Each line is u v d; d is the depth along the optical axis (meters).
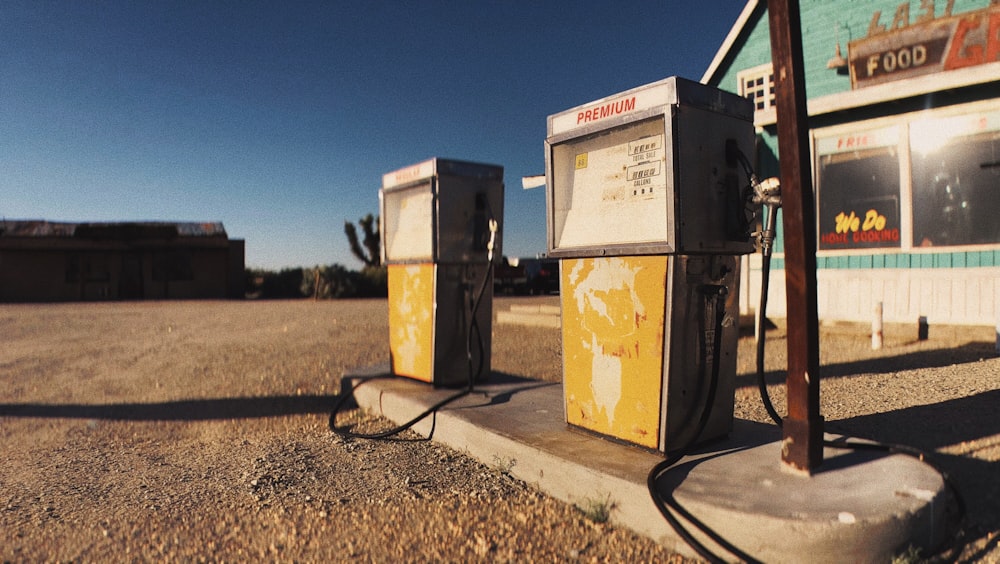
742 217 3.52
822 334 9.85
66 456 4.97
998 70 7.60
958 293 8.49
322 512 3.47
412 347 6.10
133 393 7.45
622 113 3.60
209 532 3.28
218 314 18.86
